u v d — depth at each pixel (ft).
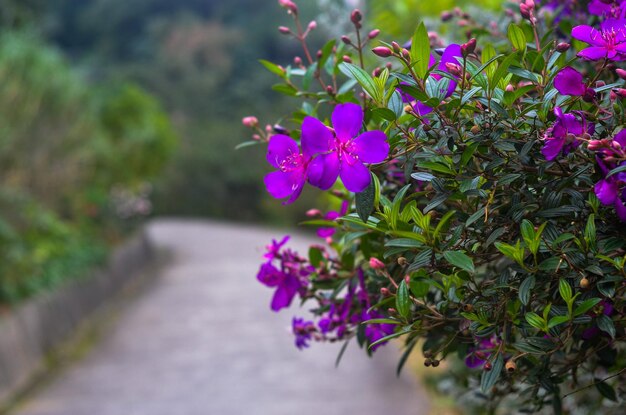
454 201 4.38
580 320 3.76
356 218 4.05
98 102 55.16
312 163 3.76
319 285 5.23
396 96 4.08
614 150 3.48
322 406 17.78
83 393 20.56
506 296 3.96
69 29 133.90
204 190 96.22
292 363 22.11
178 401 19.12
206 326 28.89
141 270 48.32
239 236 69.41
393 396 17.72
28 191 38.93
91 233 42.09
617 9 4.31
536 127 3.90
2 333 21.74
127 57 130.52
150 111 59.21
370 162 3.70
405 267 4.55
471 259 3.72
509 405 7.26
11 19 46.68
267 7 129.70
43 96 37.86
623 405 5.72
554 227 3.84
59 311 28.04
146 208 55.52
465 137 4.00
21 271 27.58
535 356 4.05
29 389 21.47
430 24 8.32
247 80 117.39
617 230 3.89
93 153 43.24
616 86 4.05
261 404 18.37
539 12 5.86
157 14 134.10
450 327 4.58
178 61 120.37
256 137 5.22
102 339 27.96
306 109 5.06
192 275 45.32
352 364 21.42
